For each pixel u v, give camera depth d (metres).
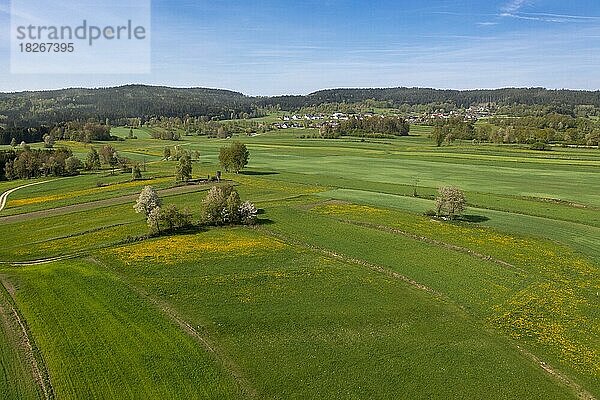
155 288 53.06
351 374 37.03
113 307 48.28
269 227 77.44
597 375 37.12
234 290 52.69
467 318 46.34
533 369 37.84
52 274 57.09
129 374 36.84
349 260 62.12
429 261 61.44
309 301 49.94
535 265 59.97
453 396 34.41
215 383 35.81
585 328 44.47
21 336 42.81
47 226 81.75
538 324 45.16
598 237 71.31
